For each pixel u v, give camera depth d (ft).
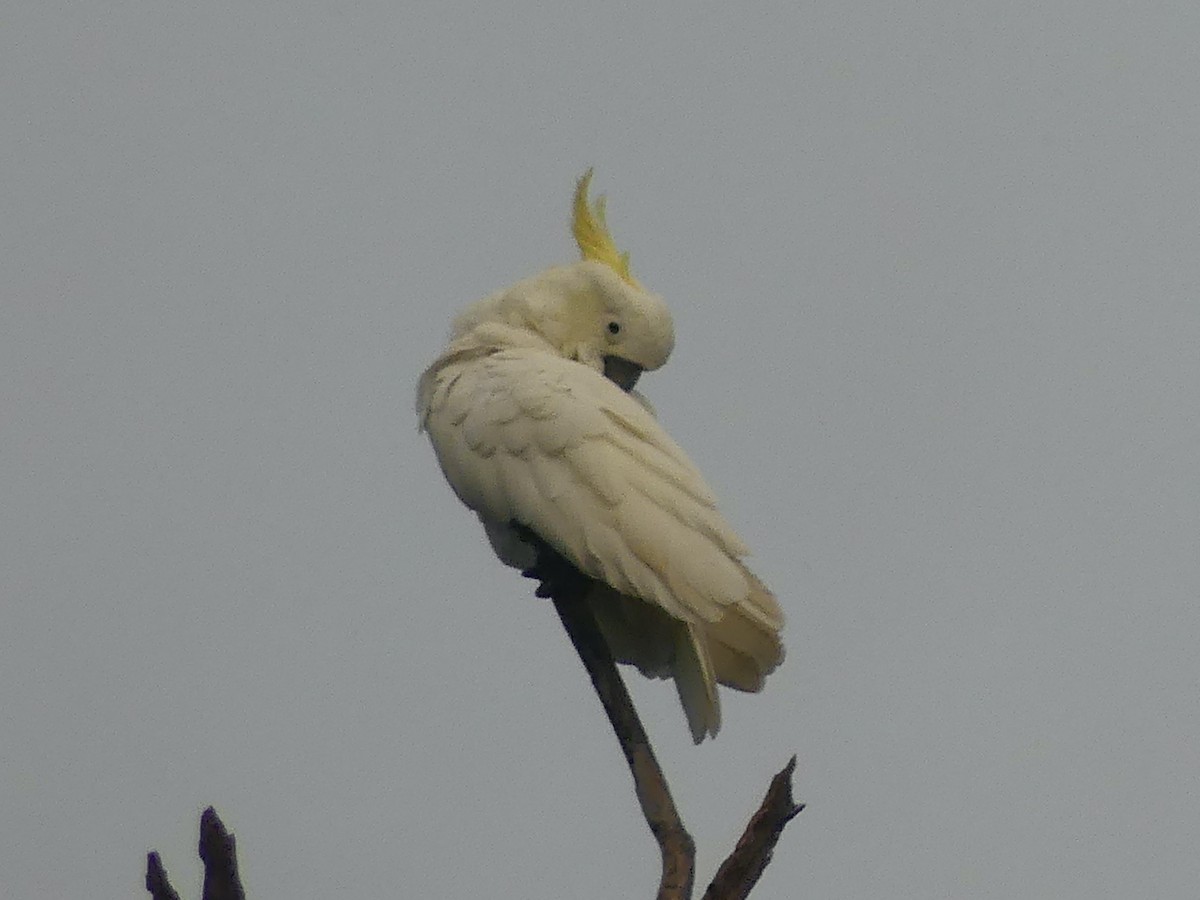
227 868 27.99
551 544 40.04
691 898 35.35
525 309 47.19
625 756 37.37
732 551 39.78
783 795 32.24
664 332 47.50
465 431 41.86
